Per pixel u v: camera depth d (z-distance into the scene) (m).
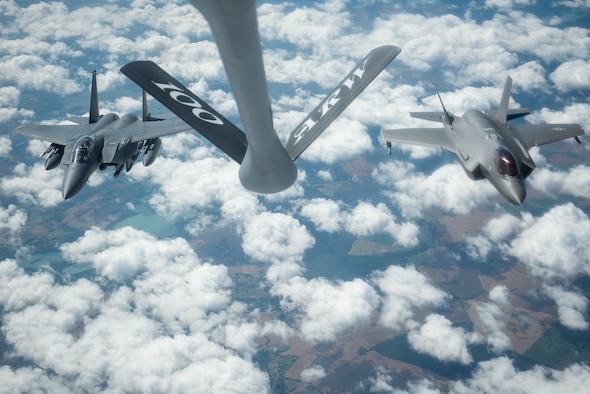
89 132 40.28
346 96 15.55
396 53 16.55
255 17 6.52
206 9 5.82
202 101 15.91
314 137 14.57
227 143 14.76
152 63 16.80
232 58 6.93
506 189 34.34
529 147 37.78
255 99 8.12
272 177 11.21
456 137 39.34
